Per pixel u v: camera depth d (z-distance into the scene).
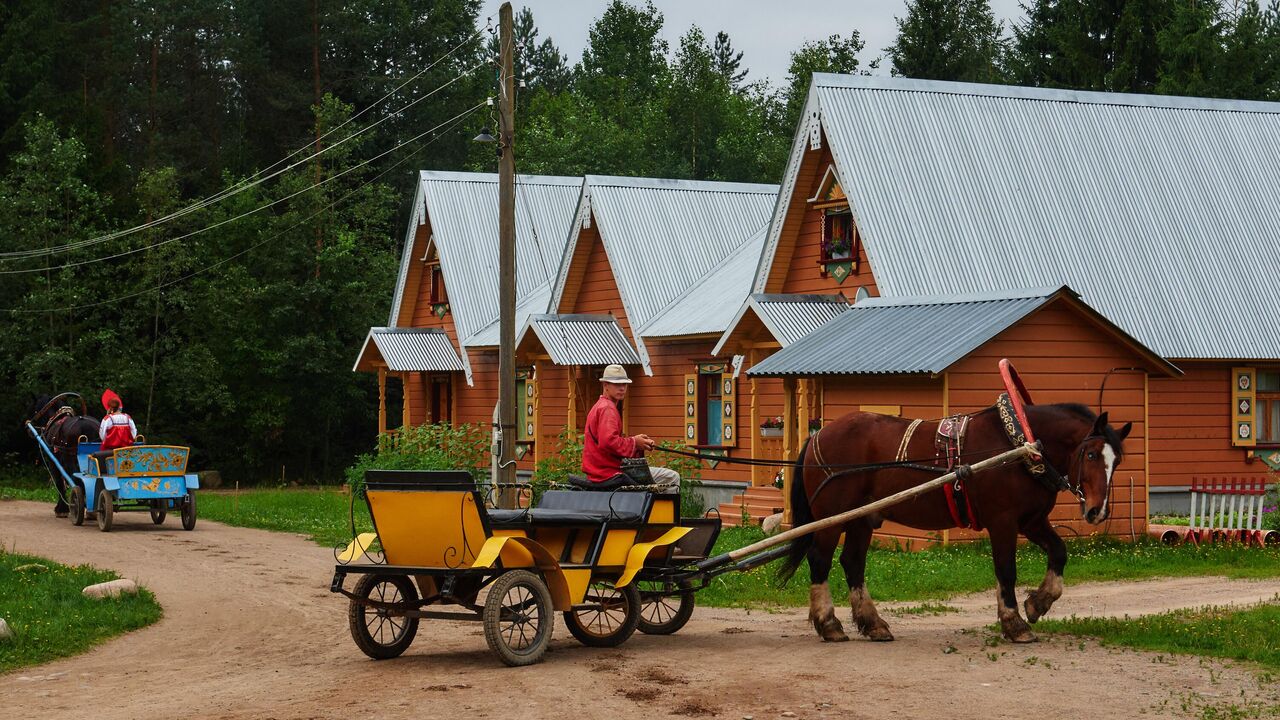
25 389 46.53
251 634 15.89
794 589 19.05
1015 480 14.09
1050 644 13.91
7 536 27.19
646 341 35.56
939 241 28.19
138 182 51.78
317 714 11.09
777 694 11.55
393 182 61.22
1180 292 28.98
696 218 38.56
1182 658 13.01
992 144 30.41
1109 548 22.88
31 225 47.09
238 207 51.34
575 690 11.88
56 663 14.04
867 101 29.97
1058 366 23.92
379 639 15.14
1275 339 28.64
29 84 52.19
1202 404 28.53
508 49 23.66
